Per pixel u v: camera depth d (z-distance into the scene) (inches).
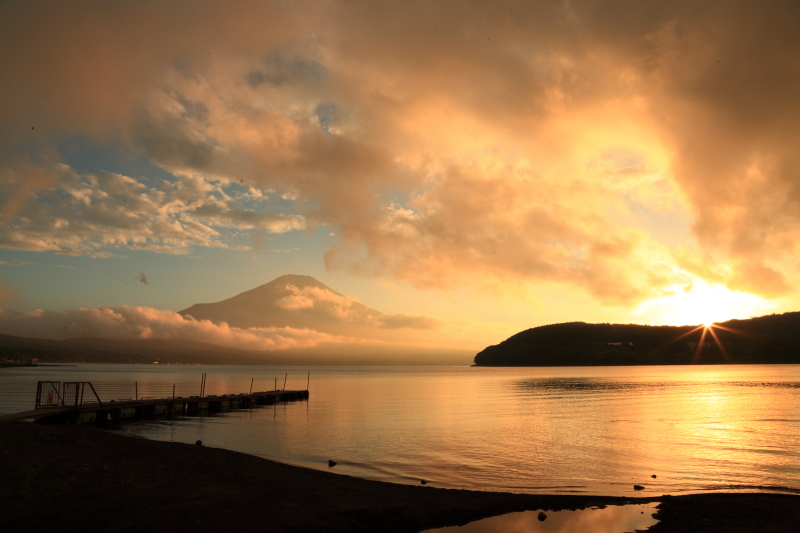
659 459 1059.9
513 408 2241.6
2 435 817.5
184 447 923.4
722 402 2447.1
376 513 606.9
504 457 1071.0
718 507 668.7
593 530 588.1
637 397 2810.0
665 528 591.2
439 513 630.5
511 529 591.5
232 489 648.4
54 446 773.3
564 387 3853.3
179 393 3063.5
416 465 982.4
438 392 3499.0
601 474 916.6
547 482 850.8
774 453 1130.7
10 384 3550.7
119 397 2593.5
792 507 665.0
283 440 1272.1
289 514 567.8
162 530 487.8
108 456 755.4
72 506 526.9
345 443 1235.2
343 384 4940.9
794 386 3521.2
